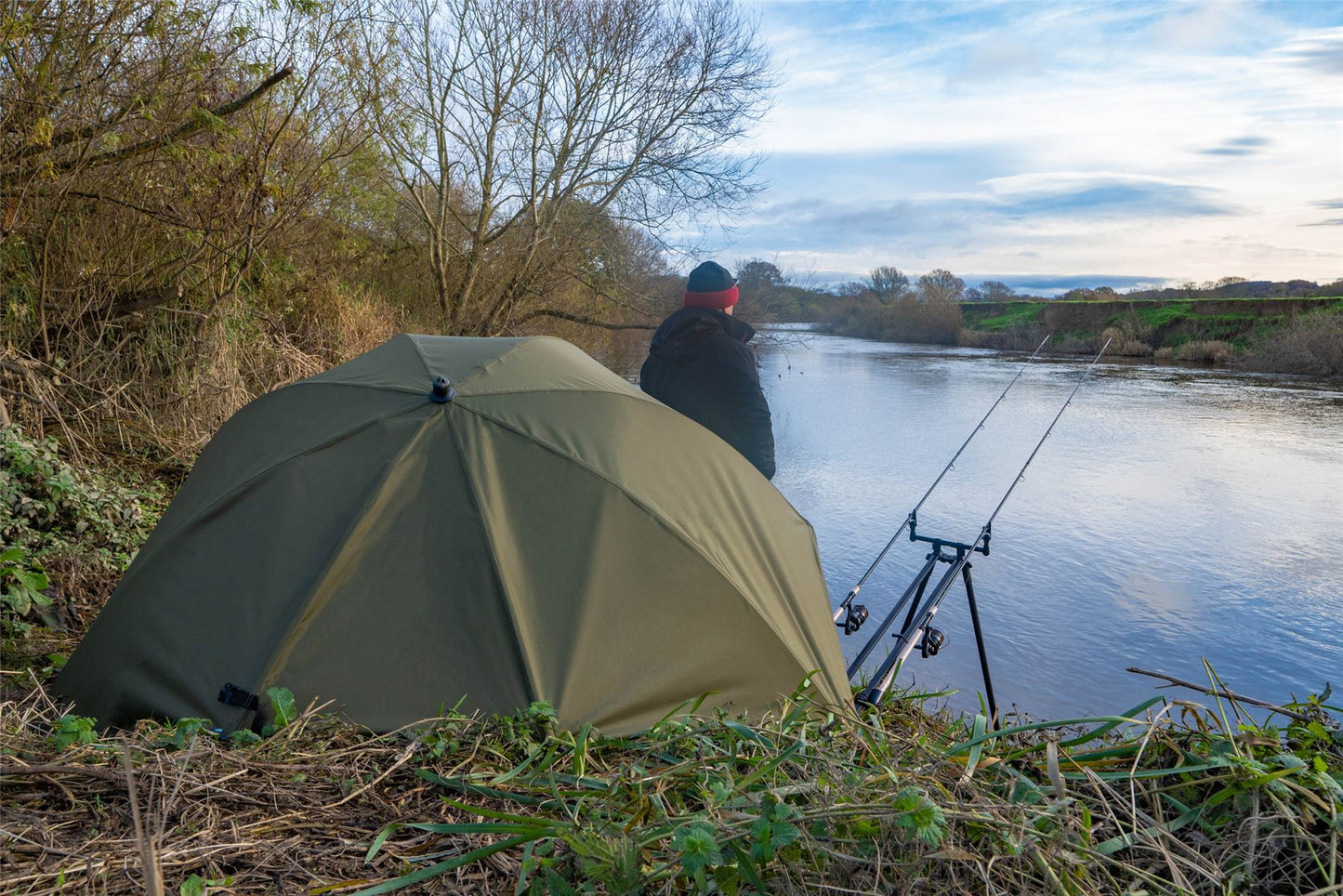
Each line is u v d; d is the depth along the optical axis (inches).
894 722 104.3
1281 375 849.5
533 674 80.6
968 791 59.2
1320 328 885.2
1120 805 59.0
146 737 73.1
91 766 63.0
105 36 206.4
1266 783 55.9
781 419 544.1
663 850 53.3
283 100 271.1
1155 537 306.0
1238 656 212.7
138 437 227.3
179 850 53.8
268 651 80.7
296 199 274.8
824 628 106.2
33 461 155.3
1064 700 188.7
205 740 71.7
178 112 226.1
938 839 48.8
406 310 516.7
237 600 85.8
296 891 52.3
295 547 87.2
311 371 298.4
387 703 79.1
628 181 541.6
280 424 100.8
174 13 217.3
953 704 183.9
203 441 235.3
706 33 521.0
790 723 75.5
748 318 621.0
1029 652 213.9
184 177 241.3
